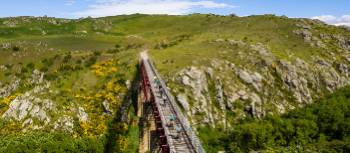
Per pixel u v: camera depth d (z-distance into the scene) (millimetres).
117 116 119750
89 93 132000
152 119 89938
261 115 146000
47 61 159125
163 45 197250
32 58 165000
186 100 133750
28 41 199375
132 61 151750
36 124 114500
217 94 145625
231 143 123438
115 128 111812
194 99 136500
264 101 154750
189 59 157875
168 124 60688
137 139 102375
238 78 159000
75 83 137500
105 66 149375
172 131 57000
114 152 98438
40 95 128000
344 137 142250
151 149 80562
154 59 156375
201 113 133125
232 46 183875
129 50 181500
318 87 177750
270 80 166000
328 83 180625
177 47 182500
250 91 155125
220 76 153375
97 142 99062
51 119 116188
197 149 46938
